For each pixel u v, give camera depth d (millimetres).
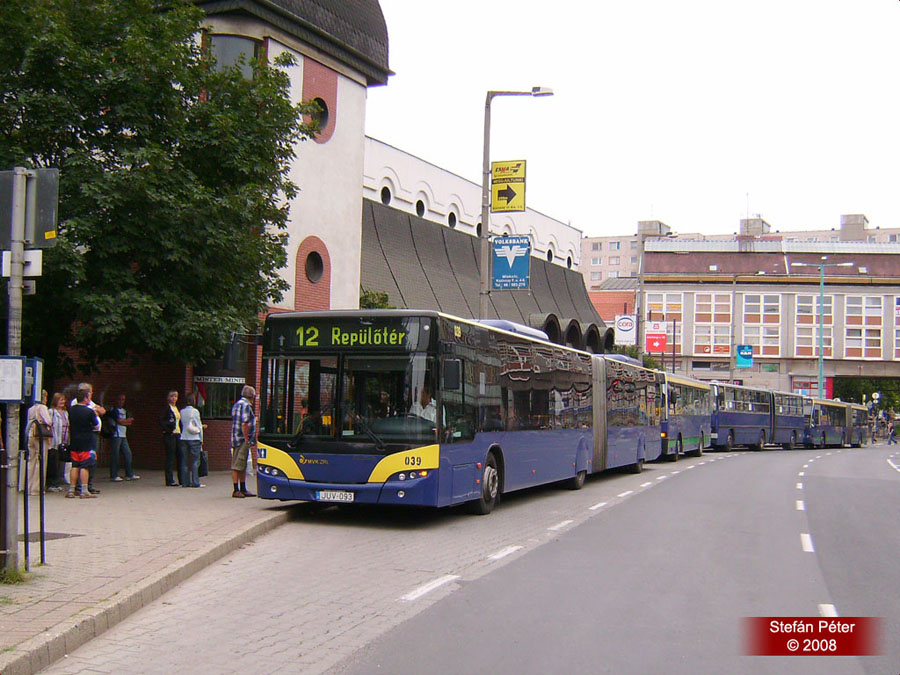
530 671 6238
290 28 23062
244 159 17359
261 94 17828
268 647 6727
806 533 14156
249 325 17844
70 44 15469
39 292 15883
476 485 14641
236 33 22188
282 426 13555
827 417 61719
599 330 47875
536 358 18047
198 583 9078
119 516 12812
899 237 134250
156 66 16203
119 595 7676
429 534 12922
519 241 22828
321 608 8062
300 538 12242
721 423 44688
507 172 23578
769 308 80438
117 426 18219
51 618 6816
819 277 79250
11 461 8164
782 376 80062
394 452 12992
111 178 15422
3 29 15695
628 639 7191
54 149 16375
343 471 13125
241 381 21422
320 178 24359
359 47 25578
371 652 6637
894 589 9664
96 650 6570
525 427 17172
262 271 18500
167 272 16734
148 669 6133
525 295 42781
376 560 10641
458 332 13969
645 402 28828
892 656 6984
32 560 9211
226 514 13344
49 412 15945
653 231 122938
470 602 8445
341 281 25125
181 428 17516
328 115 24625
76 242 15500
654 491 20922
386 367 13234
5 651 5926
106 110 16578
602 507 17188
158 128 16875
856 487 24031
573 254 52844
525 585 9328
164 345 16656
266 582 9203
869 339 78688
